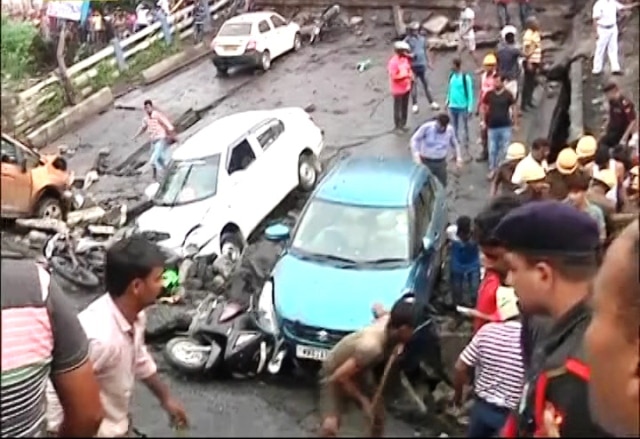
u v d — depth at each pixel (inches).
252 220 624.4
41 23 793.6
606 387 129.3
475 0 1099.3
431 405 300.8
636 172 526.0
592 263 137.9
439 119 637.3
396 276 458.9
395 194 501.0
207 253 542.6
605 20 804.6
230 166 627.8
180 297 484.4
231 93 980.6
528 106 836.0
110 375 185.3
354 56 1066.1
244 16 1036.5
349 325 427.5
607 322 134.3
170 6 1044.5
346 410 139.8
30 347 148.3
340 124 879.7
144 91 970.1
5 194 605.9
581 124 745.0
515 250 139.8
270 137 668.7
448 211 596.1
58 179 645.9
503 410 209.3
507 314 266.2
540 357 138.1
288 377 432.5
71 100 871.1
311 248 481.4
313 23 1114.1
